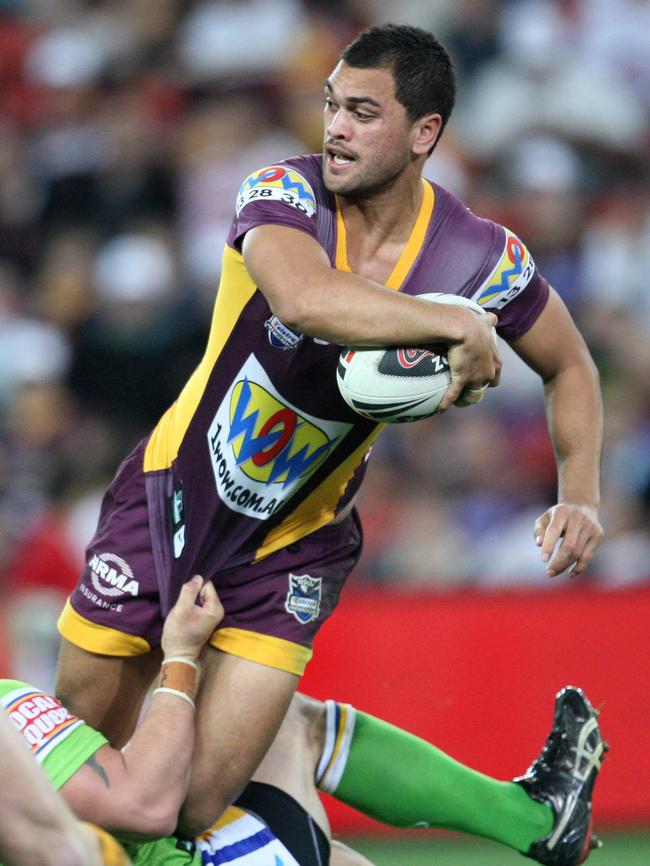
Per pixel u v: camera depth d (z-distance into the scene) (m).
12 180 37.38
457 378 11.46
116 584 13.68
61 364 33.41
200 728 13.20
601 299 33.81
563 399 13.45
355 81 11.73
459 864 21.19
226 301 12.90
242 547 13.42
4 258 36.16
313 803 14.09
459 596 23.02
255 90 37.69
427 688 22.75
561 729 15.38
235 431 13.04
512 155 36.69
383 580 28.72
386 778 14.82
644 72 39.19
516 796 15.12
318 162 12.53
